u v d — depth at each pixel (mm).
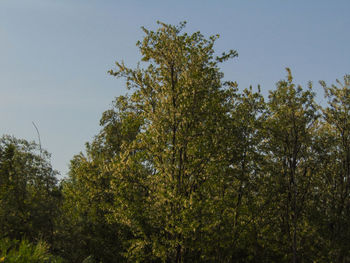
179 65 16719
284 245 18656
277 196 18047
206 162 16281
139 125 17188
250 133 18344
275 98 18703
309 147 18766
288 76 18453
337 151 18797
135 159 16578
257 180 17953
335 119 18859
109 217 17703
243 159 17703
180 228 14109
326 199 18641
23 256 11398
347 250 16750
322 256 17328
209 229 16094
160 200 15430
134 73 17219
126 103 17922
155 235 15891
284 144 18719
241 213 17281
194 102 16375
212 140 16641
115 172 16469
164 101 16484
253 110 18766
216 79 17766
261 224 18484
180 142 15836
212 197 16984
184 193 15656
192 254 18312
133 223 15961
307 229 18219
